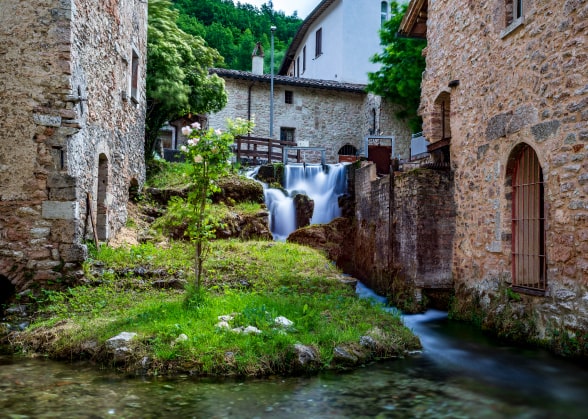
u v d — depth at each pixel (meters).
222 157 6.95
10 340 6.42
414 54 19.41
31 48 7.90
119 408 4.44
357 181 14.31
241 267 9.55
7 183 7.85
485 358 6.54
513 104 7.71
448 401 4.91
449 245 9.79
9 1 7.90
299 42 32.47
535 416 4.60
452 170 9.85
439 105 10.95
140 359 5.45
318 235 13.77
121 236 10.99
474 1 9.02
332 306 7.55
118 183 11.17
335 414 4.46
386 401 4.83
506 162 7.89
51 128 7.93
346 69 25.52
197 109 17.44
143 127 13.91
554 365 6.12
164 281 8.30
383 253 11.69
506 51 7.92
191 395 4.79
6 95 7.88
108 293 7.75
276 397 4.80
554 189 6.66
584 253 6.11
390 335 6.68
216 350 5.54
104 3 9.81
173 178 14.98
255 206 13.80
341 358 5.82
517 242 7.78
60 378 5.18
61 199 7.93
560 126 6.56
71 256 7.90
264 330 6.07
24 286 7.77
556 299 6.59
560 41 6.60
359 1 25.75
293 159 23.48
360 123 24.83
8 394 4.73
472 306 8.82
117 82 10.91
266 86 23.33
